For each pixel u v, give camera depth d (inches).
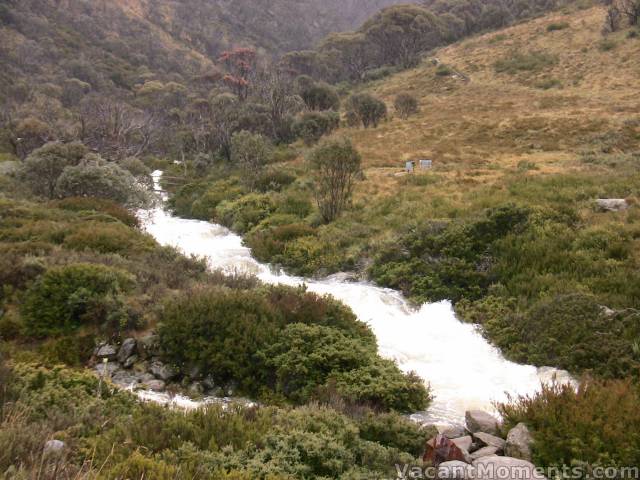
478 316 474.9
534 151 1337.4
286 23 7534.5
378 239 671.8
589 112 1651.1
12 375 263.6
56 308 378.0
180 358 348.2
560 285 470.3
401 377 326.0
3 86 2746.1
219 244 781.9
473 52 3284.9
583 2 3511.3
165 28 6235.2
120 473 176.9
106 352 358.6
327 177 812.0
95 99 2684.5
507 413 265.7
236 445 218.8
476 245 575.2
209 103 2866.6
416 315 492.1
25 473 159.3
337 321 396.8
